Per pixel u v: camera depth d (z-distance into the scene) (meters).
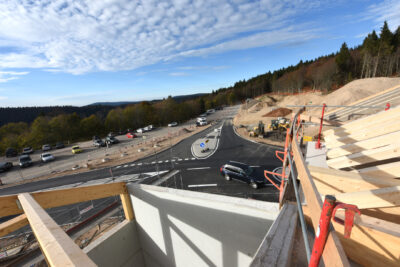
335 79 59.88
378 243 1.60
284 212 2.20
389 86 31.98
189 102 77.69
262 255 1.52
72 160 27.55
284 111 43.94
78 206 12.32
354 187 2.32
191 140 30.53
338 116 12.49
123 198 4.88
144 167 20.02
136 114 58.56
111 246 4.57
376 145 2.87
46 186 18.45
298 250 1.67
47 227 1.28
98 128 52.75
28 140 41.16
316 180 2.66
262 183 12.62
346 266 0.48
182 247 4.14
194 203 3.59
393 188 1.62
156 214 4.42
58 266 0.87
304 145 5.47
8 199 2.48
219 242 3.46
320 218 0.74
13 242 9.16
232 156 20.22
